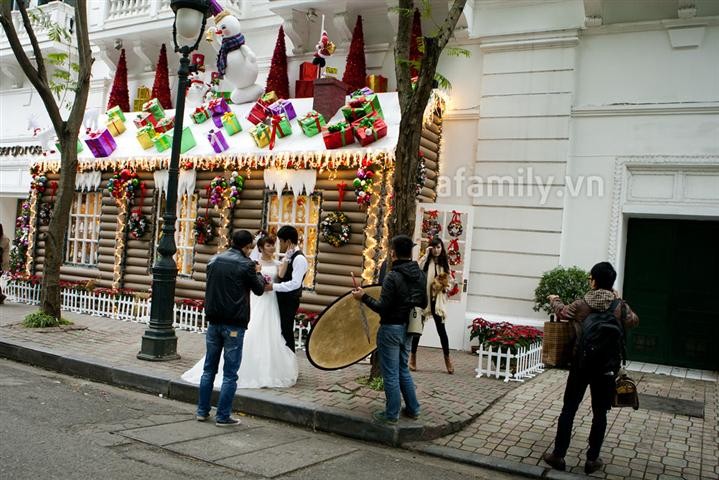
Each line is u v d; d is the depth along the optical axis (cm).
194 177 1238
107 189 1360
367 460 554
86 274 1393
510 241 1114
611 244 1047
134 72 1653
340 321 675
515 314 1099
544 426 666
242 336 626
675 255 1049
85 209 1450
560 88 1097
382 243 1016
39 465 466
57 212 1066
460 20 1151
